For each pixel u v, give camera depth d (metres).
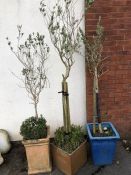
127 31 3.53
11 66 3.62
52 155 3.46
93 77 3.59
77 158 3.26
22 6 3.42
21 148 3.90
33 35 3.50
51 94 3.76
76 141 3.29
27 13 3.45
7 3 3.40
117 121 3.89
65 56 3.33
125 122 3.91
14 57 3.59
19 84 3.70
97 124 3.59
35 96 3.40
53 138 3.71
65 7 3.38
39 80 3.57
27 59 3.50
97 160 3.42
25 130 3.22
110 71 3.66
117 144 3.87
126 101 3.81
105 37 3.53
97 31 3.18
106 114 3.84
